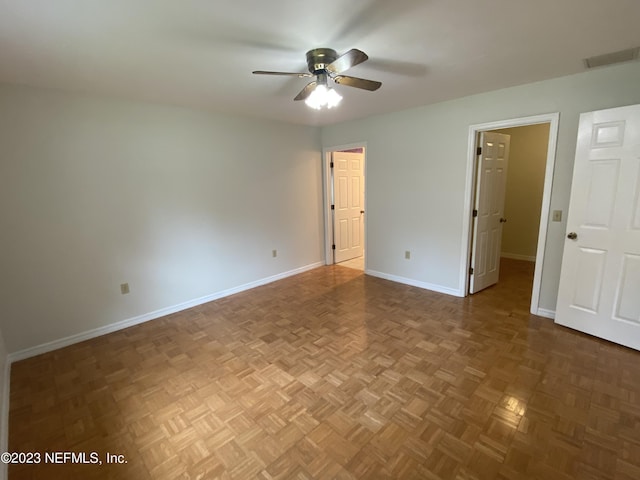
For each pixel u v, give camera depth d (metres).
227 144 3.81
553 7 1.55
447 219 3.71
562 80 2.70
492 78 2.69
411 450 1.66
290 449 1.69
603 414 1.85
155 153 3.25
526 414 1.87
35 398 2.15
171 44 1.87
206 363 2.52
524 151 4.98
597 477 1.48
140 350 2.75
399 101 3.43
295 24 1.67
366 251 4.69
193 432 1.83
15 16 1.52
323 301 3.73
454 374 2.27
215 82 2.57
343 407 1.98
